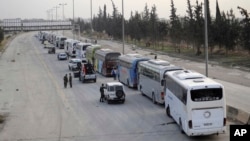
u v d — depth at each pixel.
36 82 69.56
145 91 50.81
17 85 66.62
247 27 80.69
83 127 36.94
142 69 52.06
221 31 93.88
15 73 83.44
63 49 148.88
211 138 31.33
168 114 39.75
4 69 91.38
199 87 30.12
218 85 30.28
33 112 44.72
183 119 31.89
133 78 58.03
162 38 137.88
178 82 33.66
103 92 49.38
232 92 51.91
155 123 37.16
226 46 94.06
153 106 45.31
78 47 104.19
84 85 64.50
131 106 45.94
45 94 56.88
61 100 51.69
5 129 37.31
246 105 42.94
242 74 68.38
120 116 40.91
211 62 86.56
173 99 36.12
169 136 32.53
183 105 31.69
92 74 66.50
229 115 38.03
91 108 45.78
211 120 30.25
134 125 36.81
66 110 45.16
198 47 101.56
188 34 110.25
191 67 79.75
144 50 128.50
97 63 79.94
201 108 30.14
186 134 32.28
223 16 102.44
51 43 179.12
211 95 30.20
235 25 93.56
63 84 66.38
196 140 31.02
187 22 119.50
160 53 114.81
